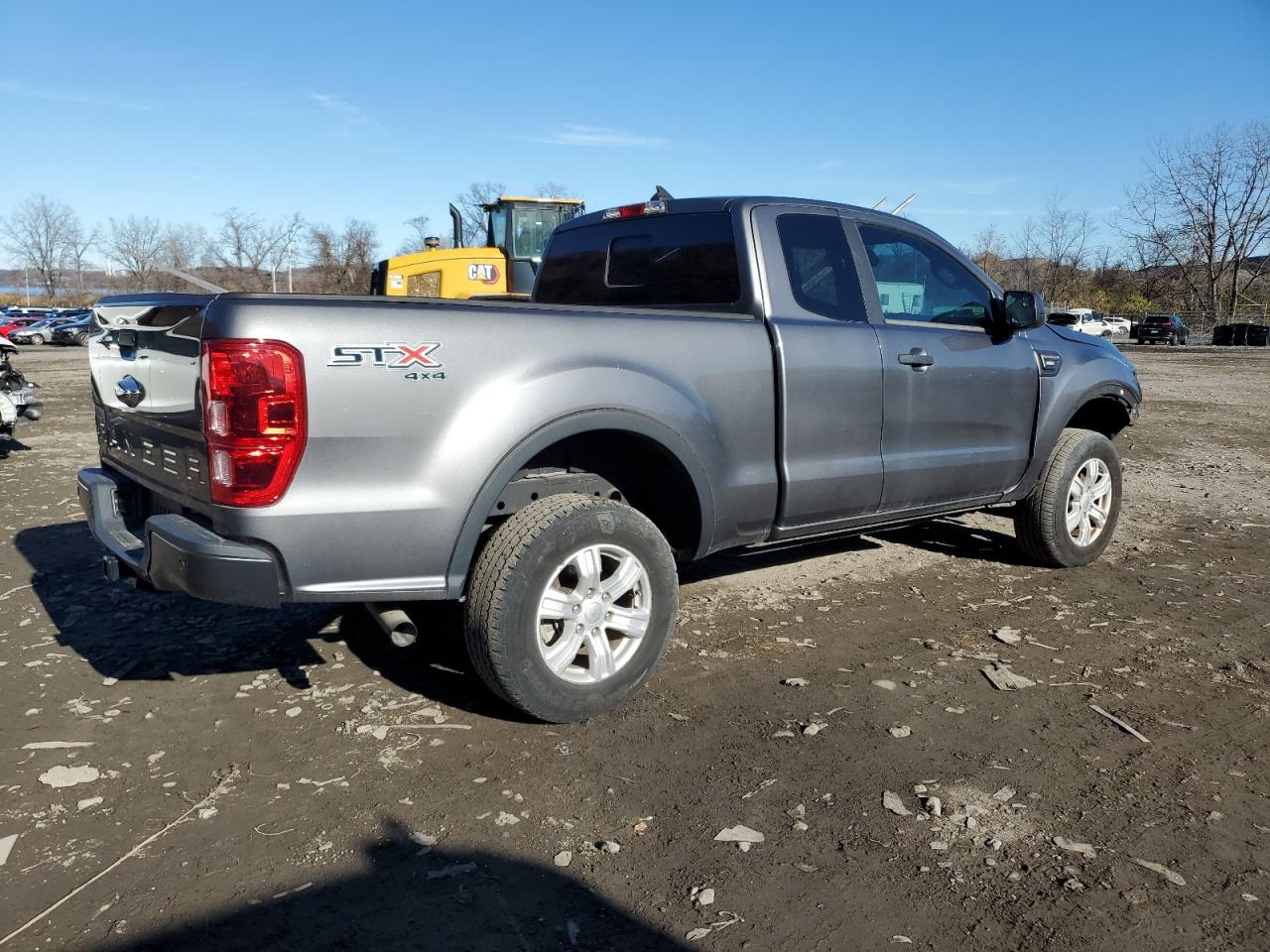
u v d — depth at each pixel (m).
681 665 4.04
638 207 4.59
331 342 2.95
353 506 3.01
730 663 4.06
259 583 2.93
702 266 4.28
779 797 2.97
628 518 3.47
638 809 2.91
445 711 3.59
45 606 4.81
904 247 4.76
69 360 29.77
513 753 3.26
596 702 3.46
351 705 3.63
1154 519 6.99
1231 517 7.06
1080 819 2.86
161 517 3.25
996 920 2.40
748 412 3.93
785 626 4.55
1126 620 4.65
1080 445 5.44
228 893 2.50
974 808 2.91
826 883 2.55
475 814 2.88
